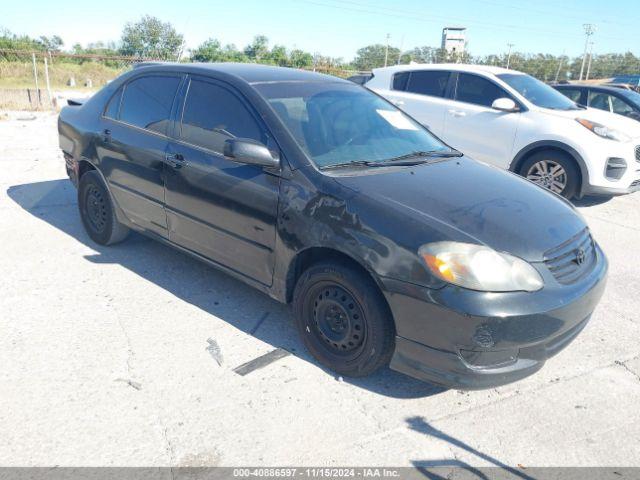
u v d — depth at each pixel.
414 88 8.48
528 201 3.36
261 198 3.35
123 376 3.07
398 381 3.20
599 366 3.47
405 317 2.81
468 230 2.87
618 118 7.55
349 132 3.76
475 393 3.14
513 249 2.83
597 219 6.80
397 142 3.95
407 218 2.89
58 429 2.64
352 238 2.94
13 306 3.78
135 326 3.61
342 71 23.38
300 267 3.36
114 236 4.77
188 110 3.96
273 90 3.76
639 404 3.09
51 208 5.94
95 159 4.61
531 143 7.11
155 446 2.57
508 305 2.68
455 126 7.86
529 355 2.86
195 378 3.10
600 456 2.68
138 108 4.37
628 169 6.84
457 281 2.69
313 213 3.12
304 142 3.42
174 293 4.10
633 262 5.34
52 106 15.65
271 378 3.14
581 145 6.76
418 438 2.74
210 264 3.87
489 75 7.76
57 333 3.47
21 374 3.04
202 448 2.58
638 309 4.30
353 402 2.98
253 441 2.64
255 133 3.52
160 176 4.00
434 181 3.39
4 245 4.85
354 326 3.04
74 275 4.31
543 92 7.83
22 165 7.83
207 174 3.64
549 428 2.87
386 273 2.82
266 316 3.84
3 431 2.61
